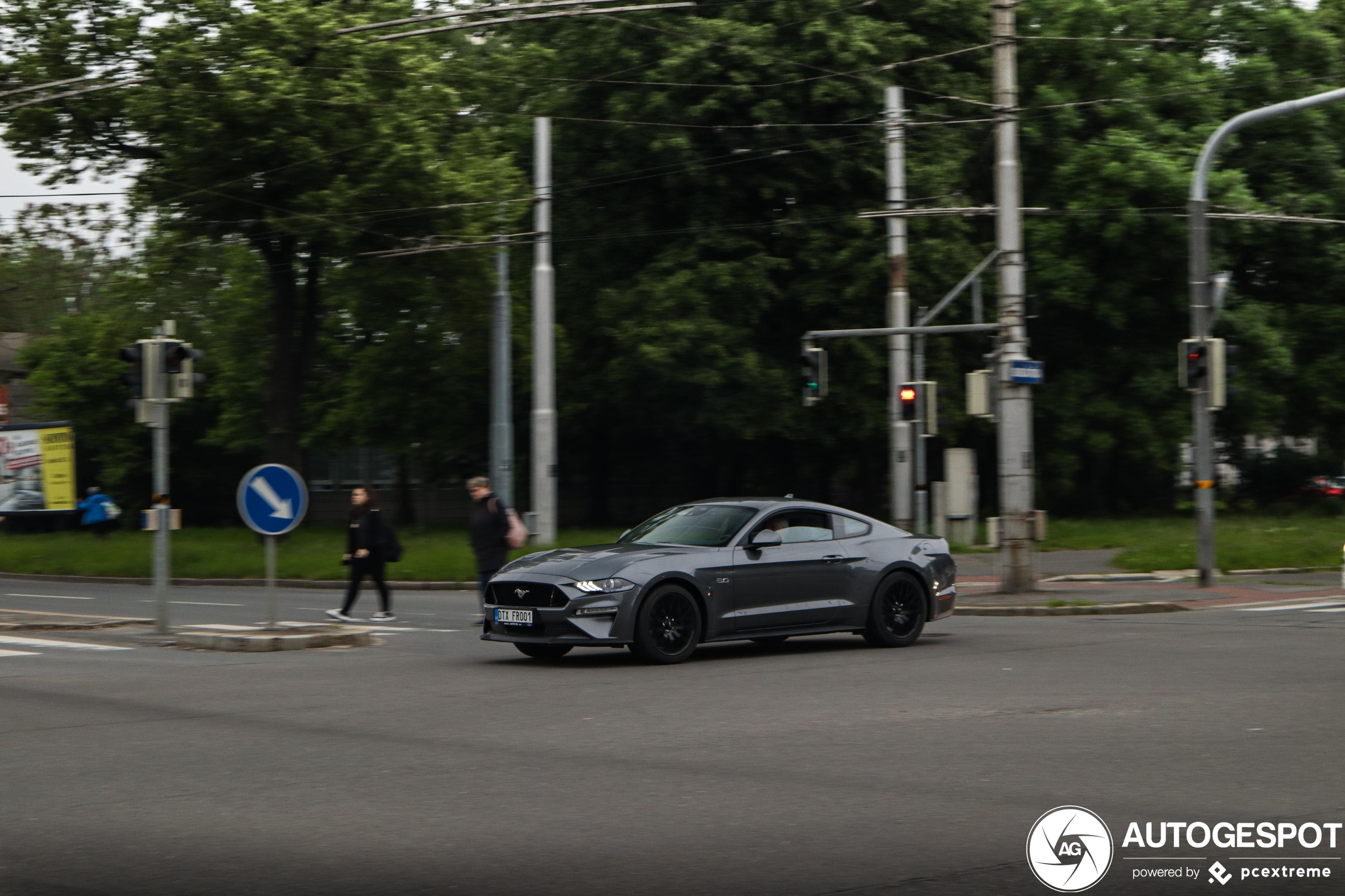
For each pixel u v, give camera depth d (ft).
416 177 106.93
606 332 127.95
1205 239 72.38
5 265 133.59
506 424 101.96
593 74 124.06
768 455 145.79
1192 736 28.81
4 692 38.22
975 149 126.41
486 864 19.35
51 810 23.09
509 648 50.11
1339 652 44.39
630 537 46.85
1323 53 139.54
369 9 109.40
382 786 24.73
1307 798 23.00
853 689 36.65
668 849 20.08
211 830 21.56
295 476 52.49
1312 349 140.87
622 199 129.29
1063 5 138.10
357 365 153.17
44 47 107.86
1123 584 78.43
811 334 87.15
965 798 23.20
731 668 42.04
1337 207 136.46
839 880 18.44
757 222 126.62
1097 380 137.49
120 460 180.86
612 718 32.35
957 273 122.42
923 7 122.11
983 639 50.08
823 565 45.98
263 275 141.90
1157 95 136.56
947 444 147.54
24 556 108.27
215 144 102.17
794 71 118.11
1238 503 162.91
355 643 51.39
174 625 61.11
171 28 104.63
